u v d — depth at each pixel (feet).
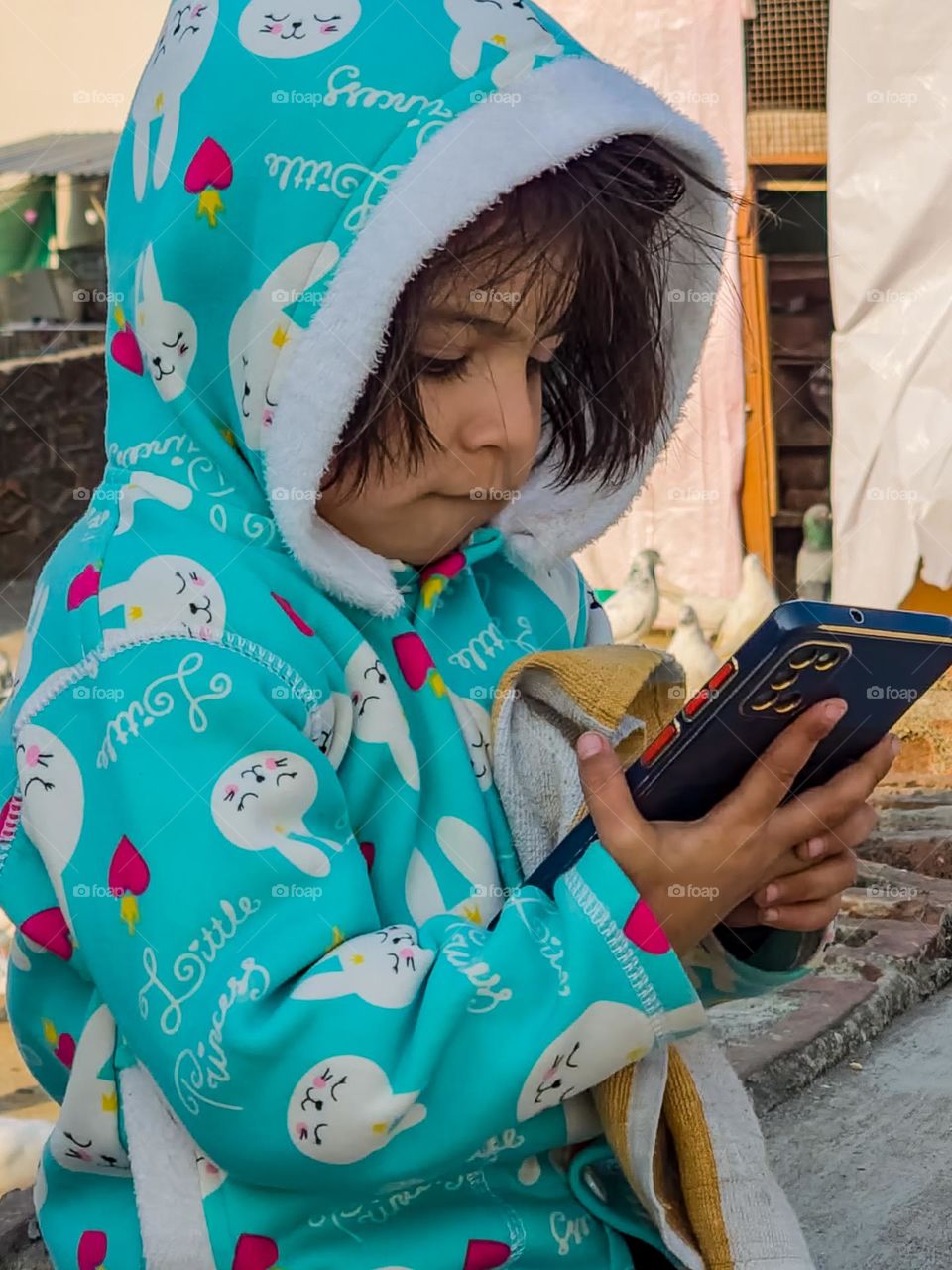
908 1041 6.68
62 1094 3.99
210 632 3.37
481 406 3.61
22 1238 5.47
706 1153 3.65
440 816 3.71
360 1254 3.41
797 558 22.95
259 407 3.62
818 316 22.39
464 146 3.46
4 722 3.82
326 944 3.14
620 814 3.32
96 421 29.60
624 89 3.78
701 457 21.54
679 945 3.36
